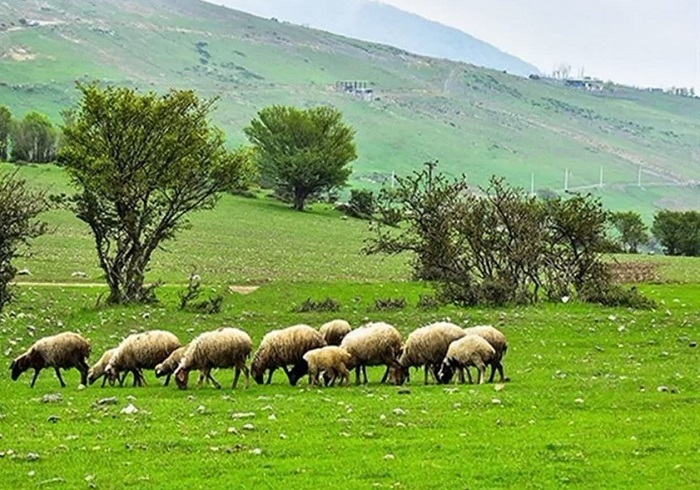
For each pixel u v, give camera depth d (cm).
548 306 7050
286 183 19912
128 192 7125
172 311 6756
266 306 7400
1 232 6462
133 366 4053
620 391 3628
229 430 2934
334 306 7069
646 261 13775
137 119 7231
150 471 2506
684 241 17000
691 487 2358
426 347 3981
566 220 7519
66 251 11269
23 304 7050
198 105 7550
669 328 5812
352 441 2802
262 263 11388
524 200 7744
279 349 3953
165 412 3253
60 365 4078
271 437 2856
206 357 3838
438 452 2686
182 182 7438
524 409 3269
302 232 15788
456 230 7412
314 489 2356
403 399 3459
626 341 5312
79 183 7319
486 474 2470
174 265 10650
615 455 2656
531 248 7344
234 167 7644
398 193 7650
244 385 3966
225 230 15188
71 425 3044
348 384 3931
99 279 9019
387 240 8550
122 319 6216
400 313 6712
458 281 7350
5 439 2845
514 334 5578
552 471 2492
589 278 7550
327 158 19412
